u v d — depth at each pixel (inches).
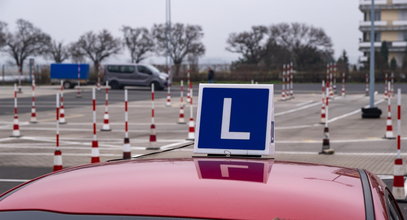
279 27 3567.9
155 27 3366.1
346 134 777.6
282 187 111.0
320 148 652.1
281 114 1081.4
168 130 834.8
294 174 121.6
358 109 1171.9
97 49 3260.3
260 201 103.1
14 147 665.6
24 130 828.6
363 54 3786.9
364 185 120.7
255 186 110.3
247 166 126.6
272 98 192.7
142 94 1726.1
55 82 2384.4
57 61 3159.5
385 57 3398.1
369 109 984.3
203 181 112.4
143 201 102.7
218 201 102.4
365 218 102.1
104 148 654.5
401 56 3649.1
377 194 116.8
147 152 611.5
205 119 192.2
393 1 3619.6
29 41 3041.3
